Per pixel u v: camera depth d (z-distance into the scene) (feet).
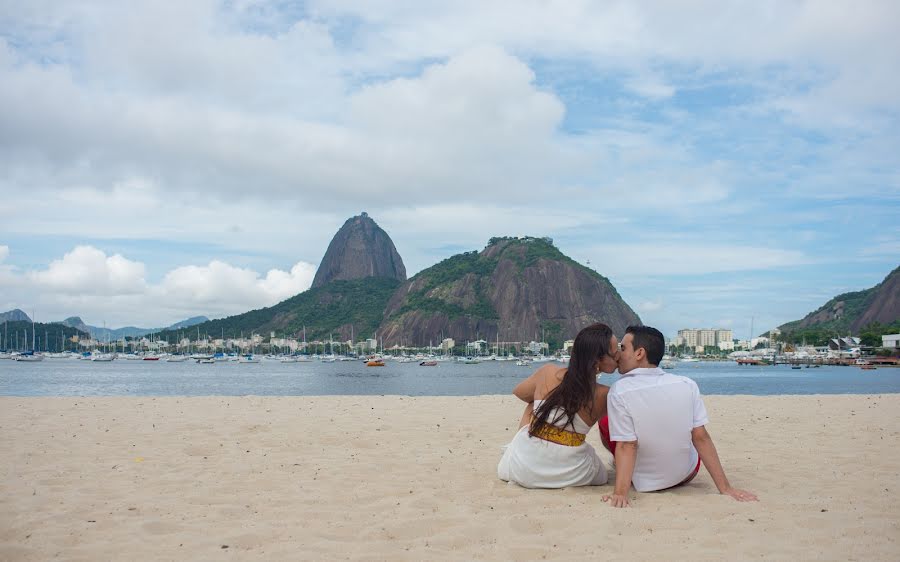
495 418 38.34
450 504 17.51
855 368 578.25
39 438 29.81
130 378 337.11
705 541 13.85
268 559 13.10
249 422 35.70
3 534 14.90
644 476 18.72
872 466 22.75
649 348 18.78
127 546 13.96
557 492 18.80
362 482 20.61
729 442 28.50
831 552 13.05
